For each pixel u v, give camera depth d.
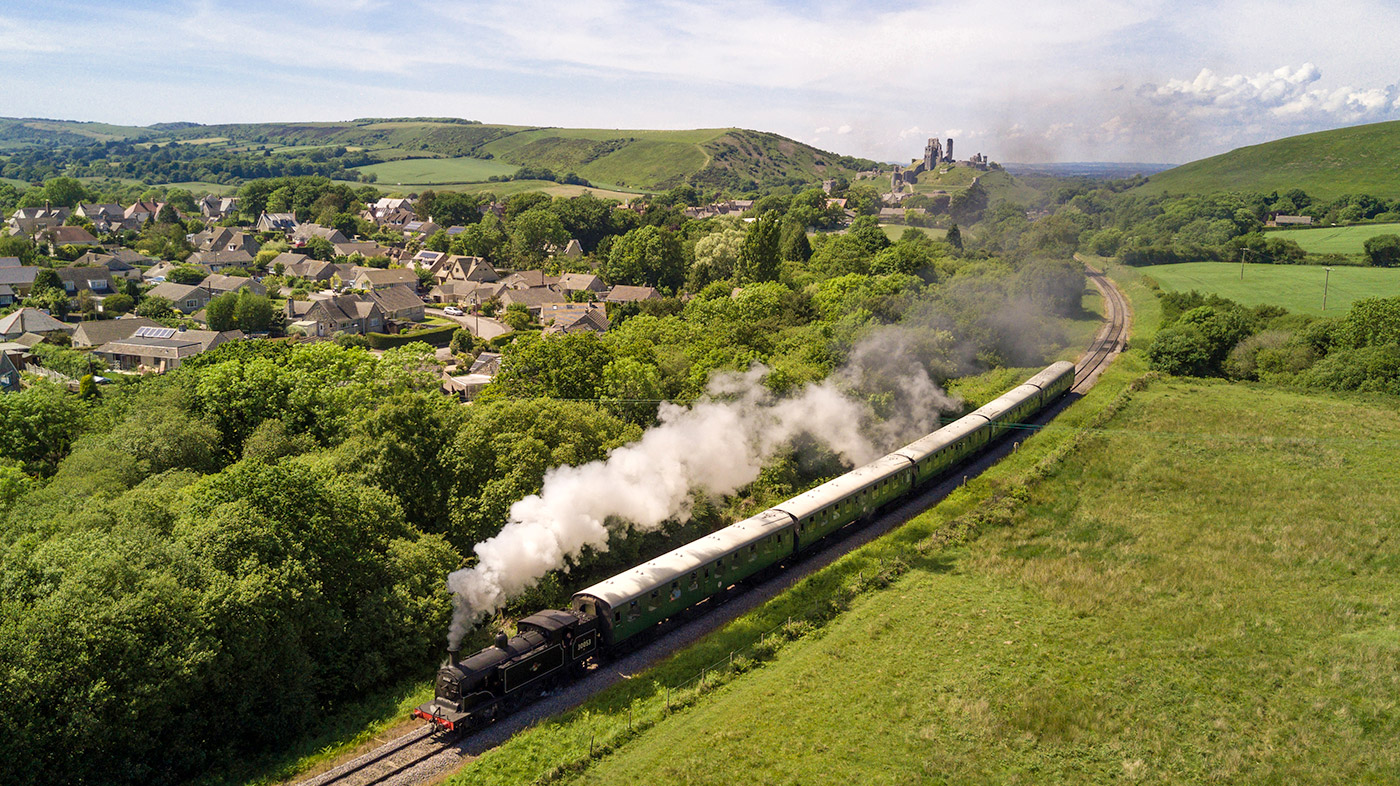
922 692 31.81
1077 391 76.31
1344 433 62.66
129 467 48.91
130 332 122.50
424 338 135.12
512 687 30.78
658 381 60.81
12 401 62.81
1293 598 38.78
